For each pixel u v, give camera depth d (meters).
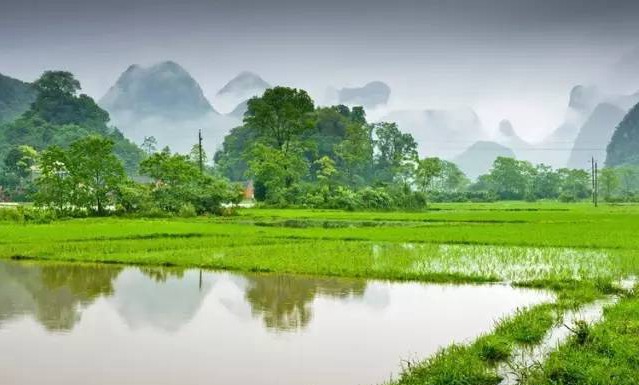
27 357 12.15
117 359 12.02
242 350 12.68
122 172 59.62
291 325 14.78
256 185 93.50
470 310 16.50
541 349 12.34
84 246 29.84
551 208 87.62
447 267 23.52
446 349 12.14
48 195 55.28
